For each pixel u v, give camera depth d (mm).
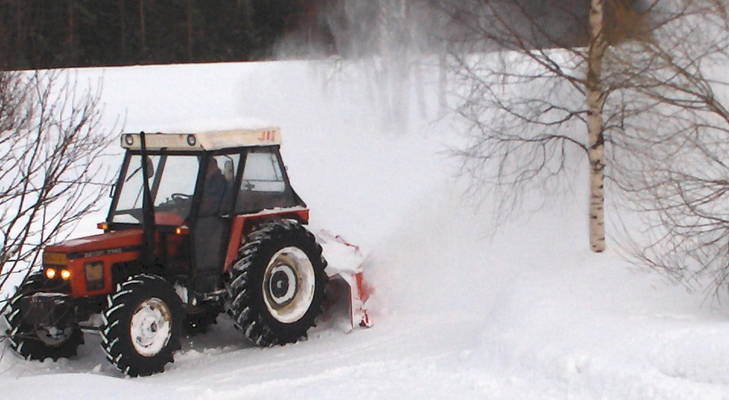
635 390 9117
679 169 13578
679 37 13555
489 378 10406
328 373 11281
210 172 12984
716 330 9703
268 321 13164
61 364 12328
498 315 12188
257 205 13672
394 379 10805
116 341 11438
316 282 13836
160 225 12797
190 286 12695
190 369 12164
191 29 43406
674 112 14453
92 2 40531
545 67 15328
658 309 11227
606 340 10188
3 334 12039
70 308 11984
